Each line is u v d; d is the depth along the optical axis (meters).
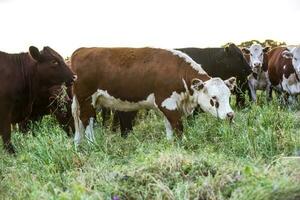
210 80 8.74
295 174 5.40
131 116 10.44
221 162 6.56
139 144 8.30
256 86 14.44
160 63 9.05
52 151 7.65
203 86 8.72
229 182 5.64
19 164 7.70
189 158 6.64
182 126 9.04
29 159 7.77
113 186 5.93
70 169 7.14
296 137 7.88
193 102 9.06
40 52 9.30
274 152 7.44
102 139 9.05
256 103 11.77
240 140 7.92
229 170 6.05
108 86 9.32
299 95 13.96
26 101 9.37
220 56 12.70
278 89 14.10
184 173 6.26
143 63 9.13
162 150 7.19
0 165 7.67
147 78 9.05
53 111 10.77
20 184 6.51
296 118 9.82
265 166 6.30
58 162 7.44
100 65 9.38
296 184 5.05
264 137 7.77
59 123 10.80
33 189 6.11
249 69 12.82
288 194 4.93
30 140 8.89
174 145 8.09
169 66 9.00
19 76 9.20
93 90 9.51
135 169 6.39
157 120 11.36
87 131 9.55
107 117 11.89
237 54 12.77
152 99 9.14
